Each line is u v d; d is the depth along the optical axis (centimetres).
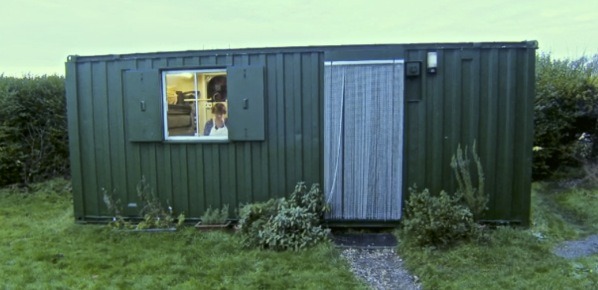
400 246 471
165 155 582
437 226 450
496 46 511
